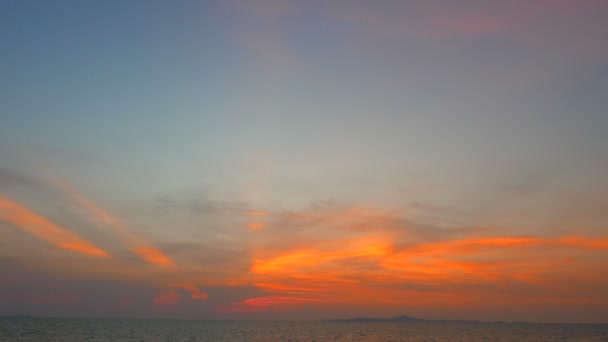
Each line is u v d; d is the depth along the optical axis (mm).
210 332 178875
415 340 145375
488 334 195375
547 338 163750
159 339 129125
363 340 141250
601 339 161125
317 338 147375
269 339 137875
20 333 139500
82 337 129250
